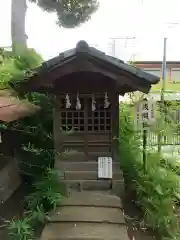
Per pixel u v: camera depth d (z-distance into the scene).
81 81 6.98
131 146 8.34
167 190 6.66
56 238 5.02
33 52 11.30
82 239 5.00
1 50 11.09
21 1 12.17
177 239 5.76
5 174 7.32
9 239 5.58
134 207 6.94
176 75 15.03
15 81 7.88
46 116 8.70
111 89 7.04
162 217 6.14
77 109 7.23
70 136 7.30
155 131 7.72
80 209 5.98
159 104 8.41
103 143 7.30
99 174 7.12
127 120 8.90
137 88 6.29
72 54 5.98
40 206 6.03
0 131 6.59
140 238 5.87
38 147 8.38
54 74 6.23
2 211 6.66
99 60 6.06
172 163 7.85
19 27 12.19
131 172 7.76
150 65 14.87
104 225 5.45
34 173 8.09
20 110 7.28
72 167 7.24
